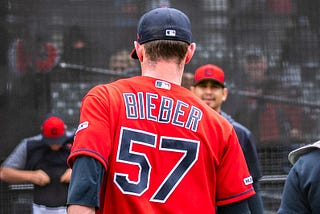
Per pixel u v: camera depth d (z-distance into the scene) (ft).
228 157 29.37
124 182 27.40
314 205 30.37
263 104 72.23
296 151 31.89
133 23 71.61
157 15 29.50
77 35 71.15
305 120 72.49
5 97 70.23
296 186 31.12
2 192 70.28
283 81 72.49
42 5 70.79
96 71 71.36
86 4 71.26
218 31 72.28
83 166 26.63
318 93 72.38
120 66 71.51
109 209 27.45
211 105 60.34
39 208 68.03
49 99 70.64
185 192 27.99
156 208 27.58
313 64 72.79
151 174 27.78
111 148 27.61
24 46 70.59
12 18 70.38
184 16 29.94
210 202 28.66
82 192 26.27
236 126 55.47
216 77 60.18
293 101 72.49
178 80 29.68
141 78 29.30
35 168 68.33
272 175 72.43
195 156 28.43
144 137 28.02
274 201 72.59
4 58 70.33
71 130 70.54
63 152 68.33
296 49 72.84
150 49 29.32
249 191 29.45
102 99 28.17
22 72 70.54
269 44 72.64
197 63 72.13
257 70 72.43
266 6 72.74
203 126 29.01
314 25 72.95
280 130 72.33
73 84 71.10
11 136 69.97
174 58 29.43
